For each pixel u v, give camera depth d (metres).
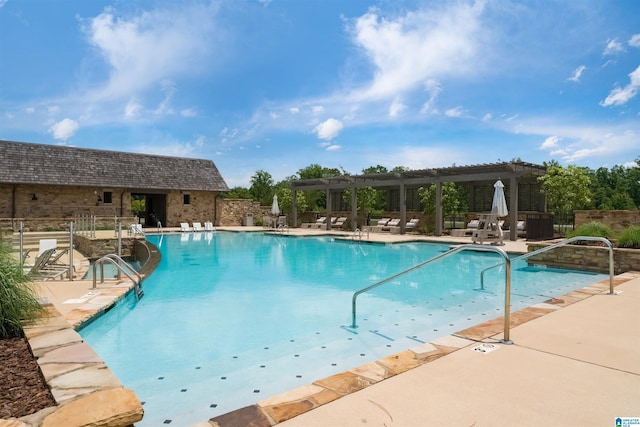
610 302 5.23
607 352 3.38
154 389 3.56
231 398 3.35
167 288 8.00
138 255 12.95
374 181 20.47
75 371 2.75
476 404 2.48
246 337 5.02
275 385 3.61
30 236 15.38
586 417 2.31
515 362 3.17
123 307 6.36
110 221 19.19
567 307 4.98
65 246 14.68
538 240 15.09
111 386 2.51
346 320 5.70
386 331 5.08
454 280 8.70
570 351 3.41
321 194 32.44
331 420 2.31
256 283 8.52
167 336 5.10
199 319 5.84
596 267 8.90
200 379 3.77
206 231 23.83
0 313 3.59
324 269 10.29
